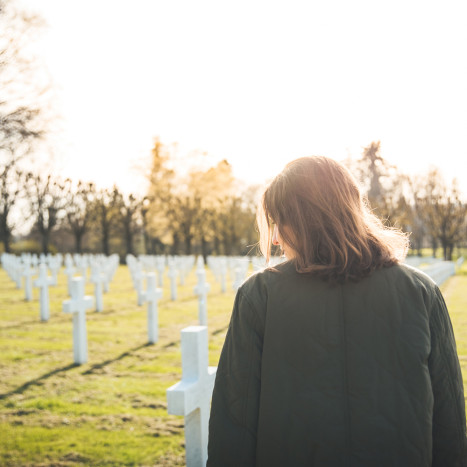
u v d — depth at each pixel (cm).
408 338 113
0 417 418
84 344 614
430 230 3178
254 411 121
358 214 127
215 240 4900
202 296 846
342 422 111
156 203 4159
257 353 123
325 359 115
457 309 1058
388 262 121
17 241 4319
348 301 117
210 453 125
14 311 1097
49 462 333
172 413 193
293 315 119
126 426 397
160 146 4138
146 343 735
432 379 117
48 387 507
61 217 4009
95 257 2600
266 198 137
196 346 204
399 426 110
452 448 117
